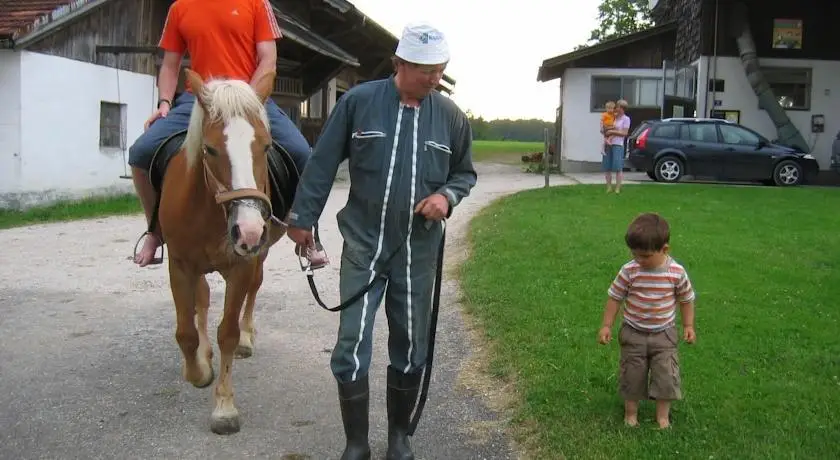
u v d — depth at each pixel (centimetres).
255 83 412
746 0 2220
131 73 1597
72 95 1440
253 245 360
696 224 1052
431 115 370
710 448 370
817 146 2275
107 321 656
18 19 1328
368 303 367
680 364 477
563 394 447
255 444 415
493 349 549
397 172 363
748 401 422
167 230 426
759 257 807
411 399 388
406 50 349
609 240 891
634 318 399
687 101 2275
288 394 488
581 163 2539
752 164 1905
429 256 376
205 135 377
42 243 1043
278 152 478
